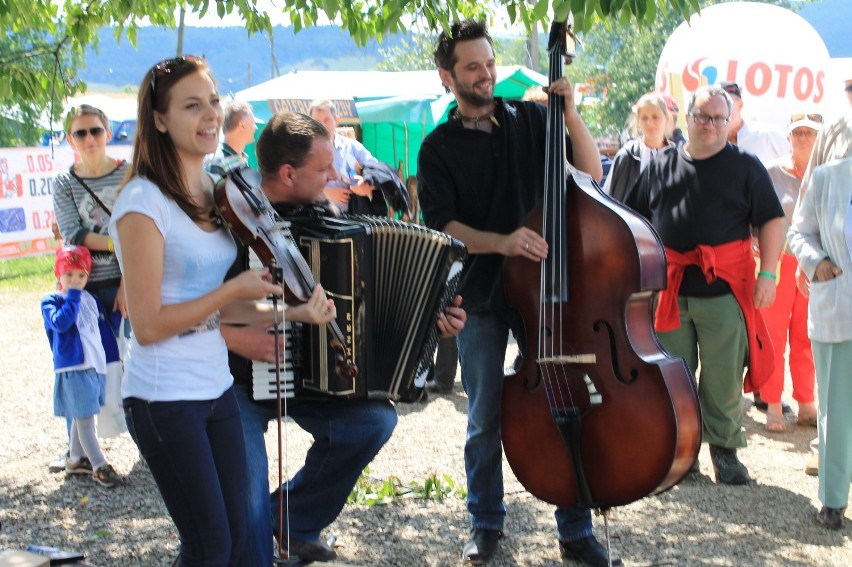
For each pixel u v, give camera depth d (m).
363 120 11.52
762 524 4.49
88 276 5.21
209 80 2.83
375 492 4.91
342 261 3.27
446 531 4.47
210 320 2.90
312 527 3.81
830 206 4.30
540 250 3.63
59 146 15.23
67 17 5.08
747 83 10.22
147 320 2.70
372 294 3.36
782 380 5.93
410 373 3.44
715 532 4.40
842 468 4.38
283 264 3.02
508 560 4.11
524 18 4.12
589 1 3.28
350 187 6.09
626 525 4.50
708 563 4.08
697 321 4.95
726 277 4.86
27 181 14.77
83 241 5.22
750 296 4.89
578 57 24.09
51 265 14.70
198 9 4.80
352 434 3.65
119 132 17.36
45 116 12.84
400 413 6.51
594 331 3.62
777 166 6.04
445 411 6.55
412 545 4.31
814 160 4.58
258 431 3.44
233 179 2.96
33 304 11.62
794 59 10.30
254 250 2.97
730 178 4.87
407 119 11.38
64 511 4.82
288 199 3.54
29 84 5.14
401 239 3.36
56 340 5.07
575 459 3.58
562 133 3.70
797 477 5.12
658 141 5.92
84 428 5.15
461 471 5.32
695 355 5.07
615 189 5.51
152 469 2.83
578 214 3.65
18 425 6.42
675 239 4.95
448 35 3.92
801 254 4.41
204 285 2.87
